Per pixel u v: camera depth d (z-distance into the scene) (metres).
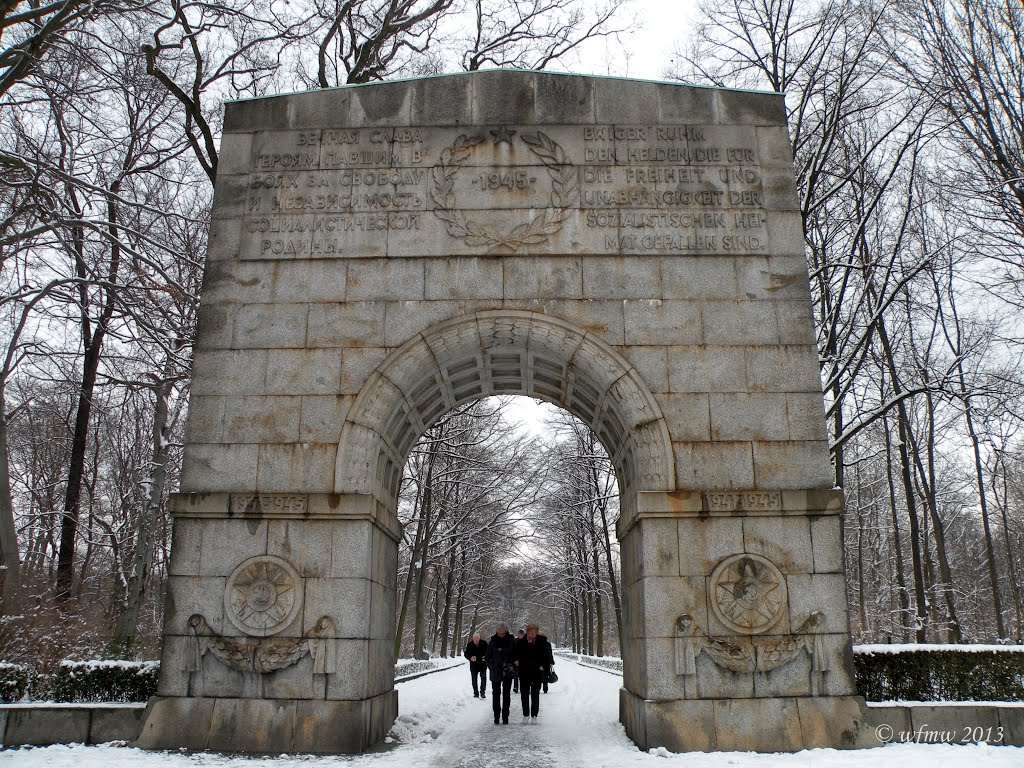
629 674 12.05
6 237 15.74
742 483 10.84
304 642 10.26
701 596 10.34
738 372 11.30
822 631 10.20
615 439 12.62
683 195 12.11
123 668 11.41
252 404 11.28
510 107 12.55
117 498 33.16
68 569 22.80
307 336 11.56
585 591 46.22
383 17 20.97
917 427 28.30
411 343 11.46
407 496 33.84
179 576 10.52
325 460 11.04
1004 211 18.61
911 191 18.64
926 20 18.94
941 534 23.86
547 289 11.68
